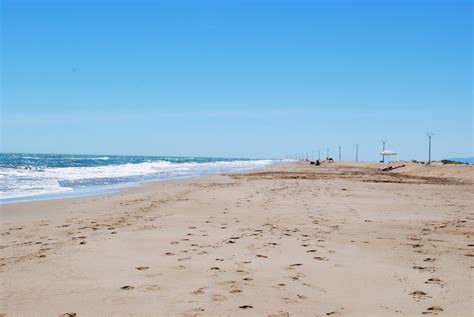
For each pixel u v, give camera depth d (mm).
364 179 38625
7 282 6711
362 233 11227
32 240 10055
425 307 5727
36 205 16984
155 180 35406
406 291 6422
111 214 14688
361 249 9281
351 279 7043
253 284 6715
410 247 9516
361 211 15750
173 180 35531
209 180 35625
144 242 9867
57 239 10180
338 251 9070
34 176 37281
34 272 7281
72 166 66812
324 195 22062
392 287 6617
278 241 10086
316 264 7984
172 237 10500
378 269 7660
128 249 9117
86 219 13500
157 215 14453
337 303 5891
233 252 8914
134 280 6875
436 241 10188
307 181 34406
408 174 53156
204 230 11539
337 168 76938
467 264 8023
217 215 14508
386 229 11859
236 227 12078
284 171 59312
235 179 37406
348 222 13086
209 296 6125
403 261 8250
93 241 9930
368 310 5625
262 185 29344
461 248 9430
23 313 5418
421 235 10969
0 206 16562
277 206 17094
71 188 26094
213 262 8070
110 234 10836
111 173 47094
